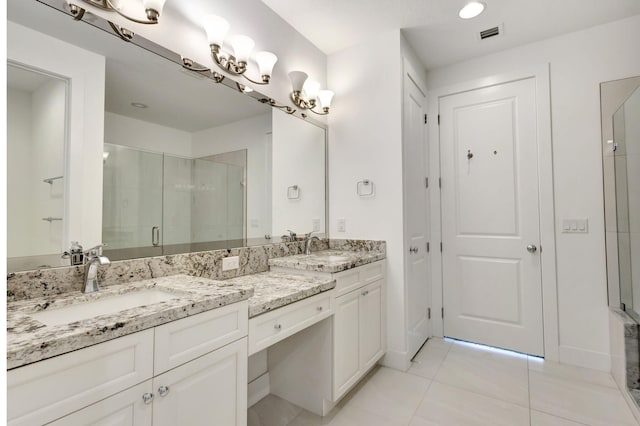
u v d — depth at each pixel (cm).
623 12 216
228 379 116
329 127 272
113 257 131
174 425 97
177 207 158
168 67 153
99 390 80
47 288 111
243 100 194
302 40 244
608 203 224
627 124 203
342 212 262
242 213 194
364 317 207
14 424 66
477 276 274
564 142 240
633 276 200
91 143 126
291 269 194
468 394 197
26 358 67
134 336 87
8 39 106
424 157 289
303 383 186
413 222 258
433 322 293
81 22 122
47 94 114
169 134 154
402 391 201
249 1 197
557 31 239
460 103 284
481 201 273
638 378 188
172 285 129
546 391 199
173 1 154
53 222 114
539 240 248
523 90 257
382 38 245
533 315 250
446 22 229
